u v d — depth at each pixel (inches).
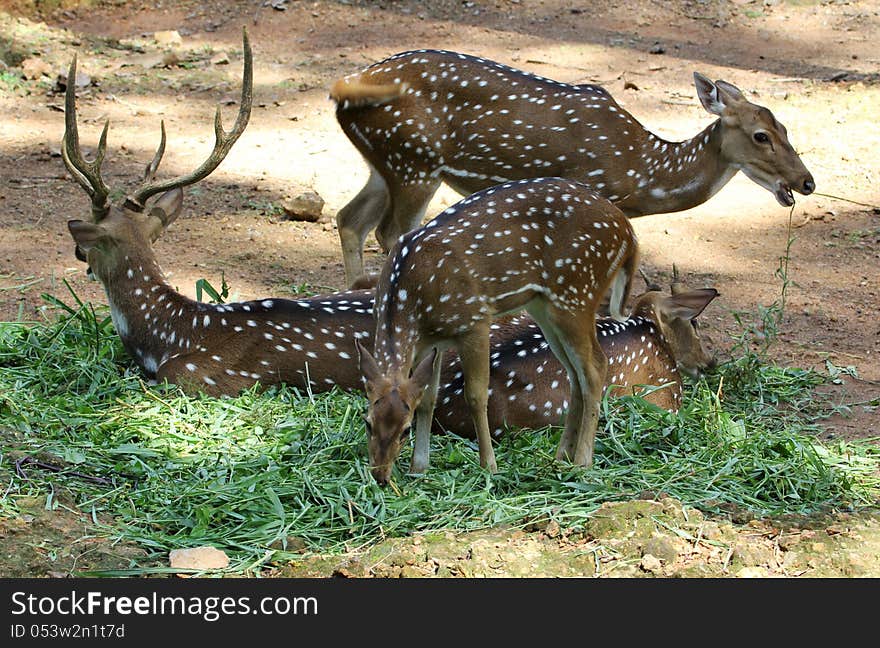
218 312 416.8
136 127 718.5
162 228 438.9
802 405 432.8
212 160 437.4
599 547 317.4
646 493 348.2
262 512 335.9
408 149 489.1
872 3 952.3
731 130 485.1
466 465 368.5
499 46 860.0
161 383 415.5
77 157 422.3
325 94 781.3
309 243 579.8
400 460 372.8
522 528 329.1
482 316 360.8
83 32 882.1
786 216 624.4
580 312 369.7
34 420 381.1
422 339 358.9
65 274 526.3
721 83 483.5
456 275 355.9
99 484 348.2
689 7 941.8
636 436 389.7
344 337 413.1
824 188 653.3
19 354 433.1
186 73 808.3
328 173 663.8
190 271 536.4
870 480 370.3
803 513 343.6
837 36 898.1
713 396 416.2
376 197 518.6
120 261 422.3
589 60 839.7
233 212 609.6
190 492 343.0
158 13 914.7
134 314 422.3
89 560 311.9
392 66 490.0
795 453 380.2
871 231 602.5
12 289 507.8
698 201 494.0
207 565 312.2
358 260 521.0
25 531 319.0
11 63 797.9
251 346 412.8
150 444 370.6
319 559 315.3
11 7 877.8
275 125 733.3
